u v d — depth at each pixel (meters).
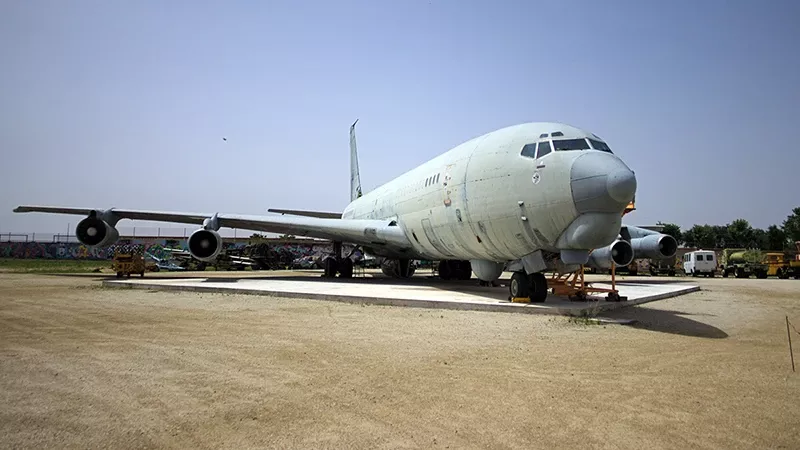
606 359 6.26
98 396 4.68
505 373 5.55
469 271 20.61
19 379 5.22
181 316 9.69
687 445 3.63
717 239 92.12
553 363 6.02
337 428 3.93
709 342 7.60
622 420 4.13
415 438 3.74
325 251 48.31
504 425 4.01
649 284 21.48
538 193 10.38
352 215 25.23
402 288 15.46
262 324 8.76
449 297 12.34
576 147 10.40
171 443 3.63
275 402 4.53
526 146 11.11
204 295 13.83
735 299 15.20
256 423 4.02
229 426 3.96
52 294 13.90
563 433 3.85
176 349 6.66
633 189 9.27
